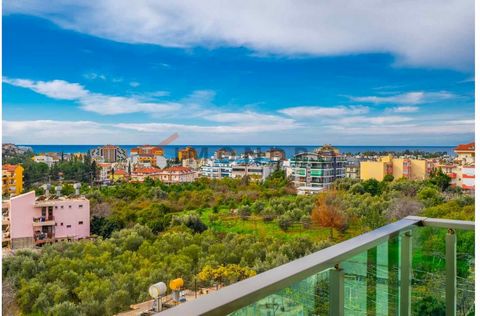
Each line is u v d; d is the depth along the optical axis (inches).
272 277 38.1
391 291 62.4
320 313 44.8
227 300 31.5
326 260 45.1
